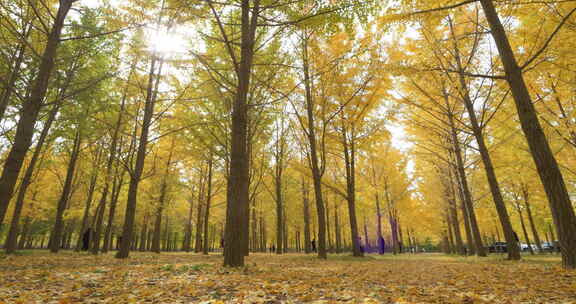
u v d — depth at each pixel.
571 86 8.95
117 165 12.90
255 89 12.06
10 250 11.43
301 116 13.21
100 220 13.35
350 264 8.59
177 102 11.93
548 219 18.88
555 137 10.34
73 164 15.12
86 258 9.34
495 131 12.17
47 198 21.62
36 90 6.39
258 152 17.05
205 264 7.14
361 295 3.65
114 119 12.97
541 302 3.18
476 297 3.43
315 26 6.97
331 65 11.30
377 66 10.90
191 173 22.47
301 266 7.59
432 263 9.17
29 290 3.88
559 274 4.76
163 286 4.18
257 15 7.05
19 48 9.88
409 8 7.43
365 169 20.64
